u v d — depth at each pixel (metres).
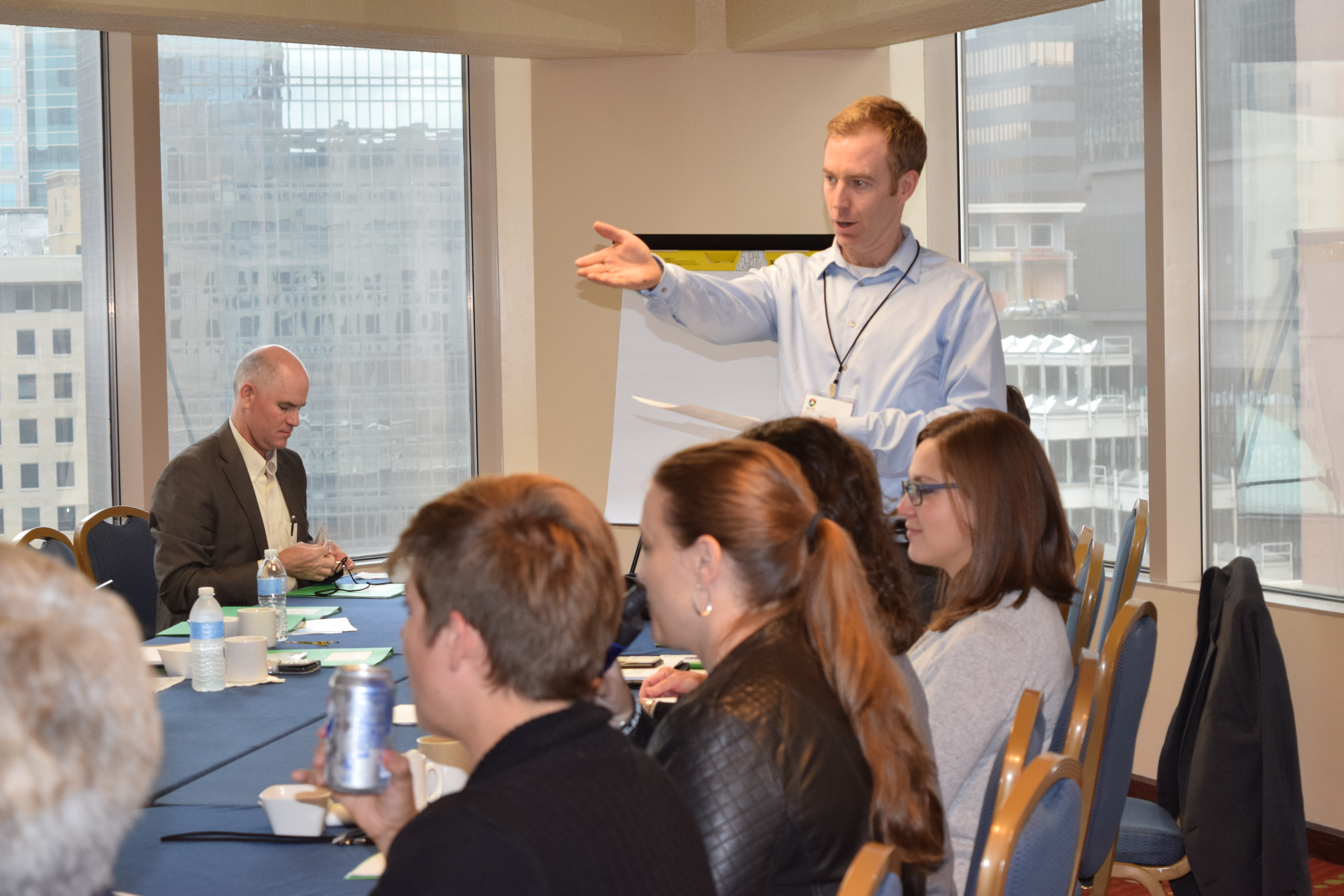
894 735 1.16
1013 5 3.67
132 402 4.20
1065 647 1.73
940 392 2.88
